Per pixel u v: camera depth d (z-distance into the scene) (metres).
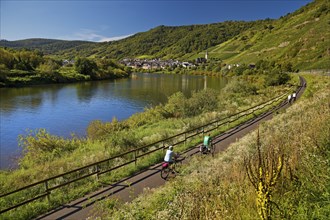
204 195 5.48
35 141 17.06
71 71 97.62
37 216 8.09
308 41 107.25
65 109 38.44
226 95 40.47
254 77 81.56
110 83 84.94
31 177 11.55
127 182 10.37
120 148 15.55
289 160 5.38
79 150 16.42
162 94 56.31
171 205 5.97
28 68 88.12
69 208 8.46
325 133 6.43
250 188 4.66
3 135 24.77
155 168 11.88
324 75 49.84
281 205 3.70
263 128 13.35
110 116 34.00
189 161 11.93
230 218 3.92
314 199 3.90
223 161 9.76
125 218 6.62
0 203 8.88
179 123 22.53
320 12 148.88
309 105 15.15
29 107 39.47
